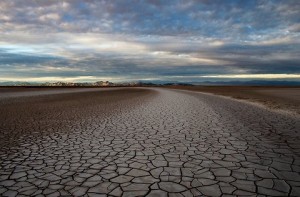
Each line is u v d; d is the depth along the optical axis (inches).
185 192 129.2
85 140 244.5
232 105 582.2
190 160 179.8
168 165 169.9
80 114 434.0
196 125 318.0
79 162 178.5
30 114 434.9
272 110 461.7
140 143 231.3
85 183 142.3
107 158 187.2
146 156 191.0
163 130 289.3
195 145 221.1
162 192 129.6
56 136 262.4
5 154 198.8
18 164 175.2
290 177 146.6
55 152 203.9
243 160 177.8
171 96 1042.7
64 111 479.2
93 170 162.6
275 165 166.9
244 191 129.3
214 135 258.8
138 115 418.0
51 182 144.2
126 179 147.2
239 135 256.7
